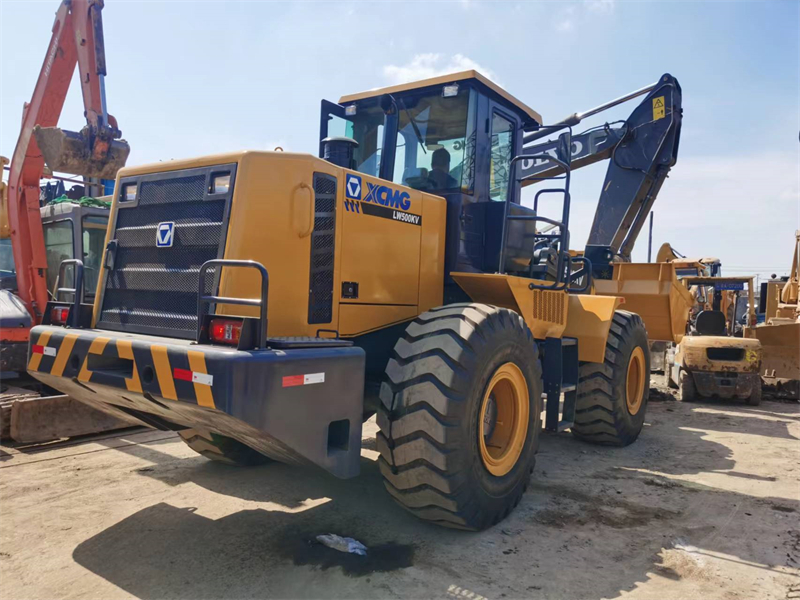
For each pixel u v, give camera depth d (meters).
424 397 3.20
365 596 2.75
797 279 11.94
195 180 3.42
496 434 3.84
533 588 2.88
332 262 3.57
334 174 3.59
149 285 3.53
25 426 5.13
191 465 4.70
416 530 3.51
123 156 7.29
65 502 3.85
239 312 3.15
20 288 7.53
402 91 4.66
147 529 3.45
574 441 6.02
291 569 2.99
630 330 5.85
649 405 8.52
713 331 9.77
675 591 2.89
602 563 3.17
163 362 2.80
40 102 7.40
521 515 3.83
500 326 3.58
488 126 4.66
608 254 8.55
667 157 9.30
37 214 7.46
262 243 3.24
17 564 3.01
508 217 4.40
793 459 5.44
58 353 3.35
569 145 4.57
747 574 3.09
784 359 9.25
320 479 4.39
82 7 7.06
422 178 4.57
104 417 5.61
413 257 4.16
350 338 3.72
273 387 2.69
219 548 3.21
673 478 4.76
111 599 2.69
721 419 7.52
